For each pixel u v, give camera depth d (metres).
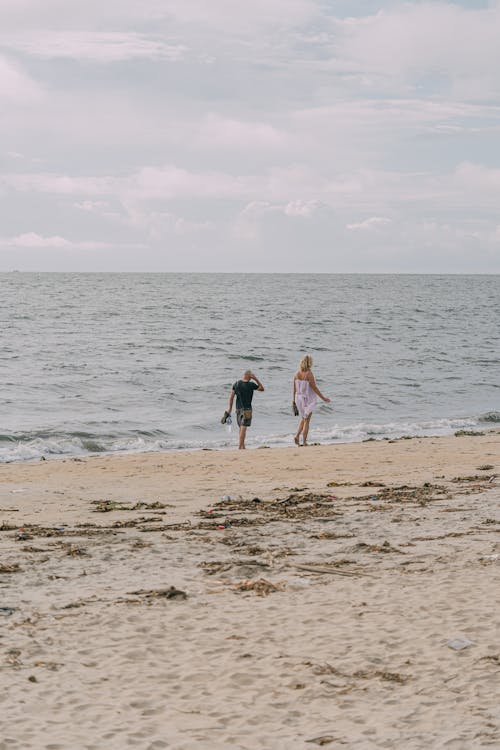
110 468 16.75
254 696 5.30
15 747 4.53
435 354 47.91
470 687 5.29
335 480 14.95
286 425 26.33
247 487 14.28
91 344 49.75
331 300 111.94
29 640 6.32
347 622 6.68
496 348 52.56
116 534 10.21
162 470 16.42
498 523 10.46
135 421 26.33
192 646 6.21
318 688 5.38
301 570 8.34
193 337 55.56
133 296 115.44
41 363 40.16
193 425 25.78
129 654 6.05
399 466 16.56
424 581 7.77
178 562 8.77
